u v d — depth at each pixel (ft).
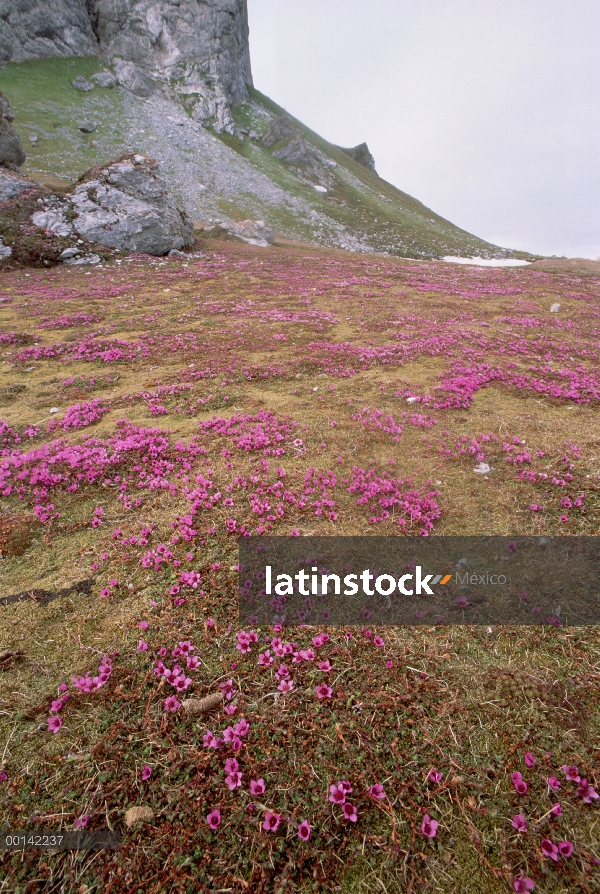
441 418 32.86
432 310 71.15
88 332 55.21
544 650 14.65
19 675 13.99
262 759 11.84
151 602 16.58
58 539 20.27
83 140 239.71
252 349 49.06
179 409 34.04
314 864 9.95
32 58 284.20
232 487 23.67
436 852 10.10
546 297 87.25
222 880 9.69
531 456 26.81
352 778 11.42
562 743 12.04
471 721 12.66
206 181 254.47
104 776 11.46
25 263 93.25
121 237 107.55
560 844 9.87
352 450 27.96
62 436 30.09
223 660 14.52
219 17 332.60
